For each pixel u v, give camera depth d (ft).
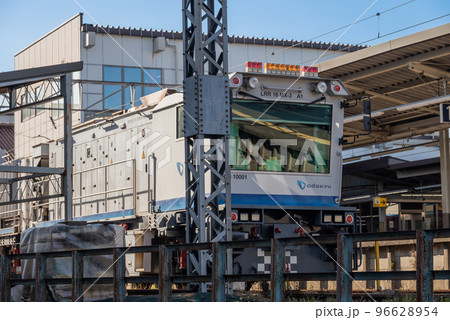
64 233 46.09
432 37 72.69
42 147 83.10
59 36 148.56
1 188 93.09
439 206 111.86
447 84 87.45
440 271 26.78
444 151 105.40
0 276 42.37
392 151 112.68
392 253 70.85
